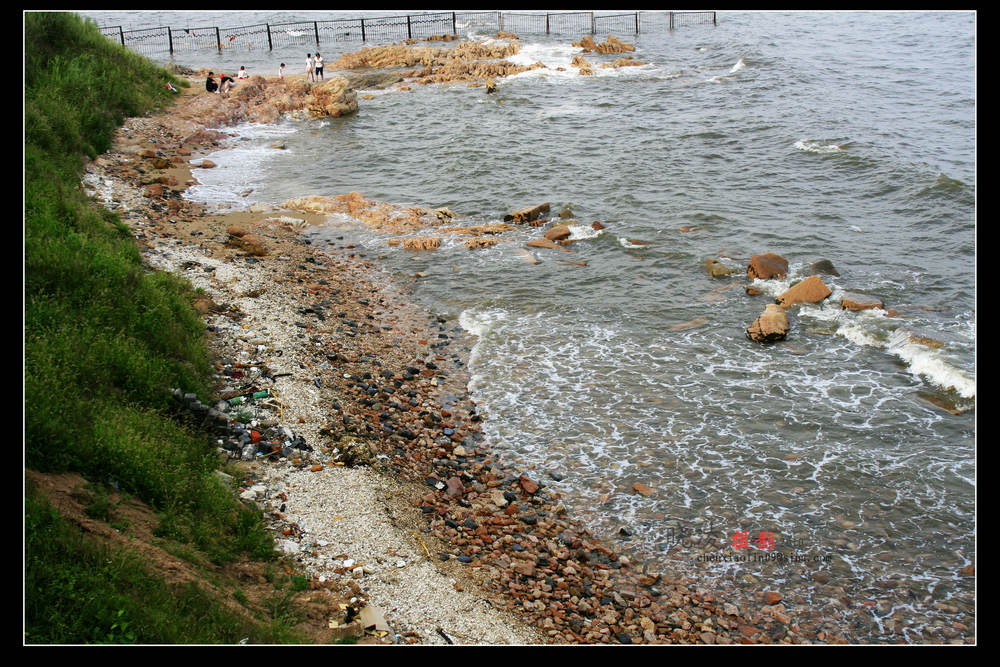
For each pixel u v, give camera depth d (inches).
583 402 588.1
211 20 2810.0
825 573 426.0
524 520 464.1
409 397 587.5
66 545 303.4
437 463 513.7
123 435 400.5
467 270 819.4
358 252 868.6
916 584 416.8
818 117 1354.6
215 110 1419.8
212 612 312.2
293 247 861.2
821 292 717.9
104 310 515.5
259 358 587.8
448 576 403.2
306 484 453.4
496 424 563.8
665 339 677.3
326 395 560.7
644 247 859.4
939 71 1674.5
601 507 479.8
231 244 822.5
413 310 736.3
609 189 1058.1
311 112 1535.4
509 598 398.6
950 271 773.3
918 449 522.3
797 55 1927.9
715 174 1109.1
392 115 1540.4
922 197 957.8
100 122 1111.6
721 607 405.1
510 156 1216.8
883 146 1161.4
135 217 854.5
